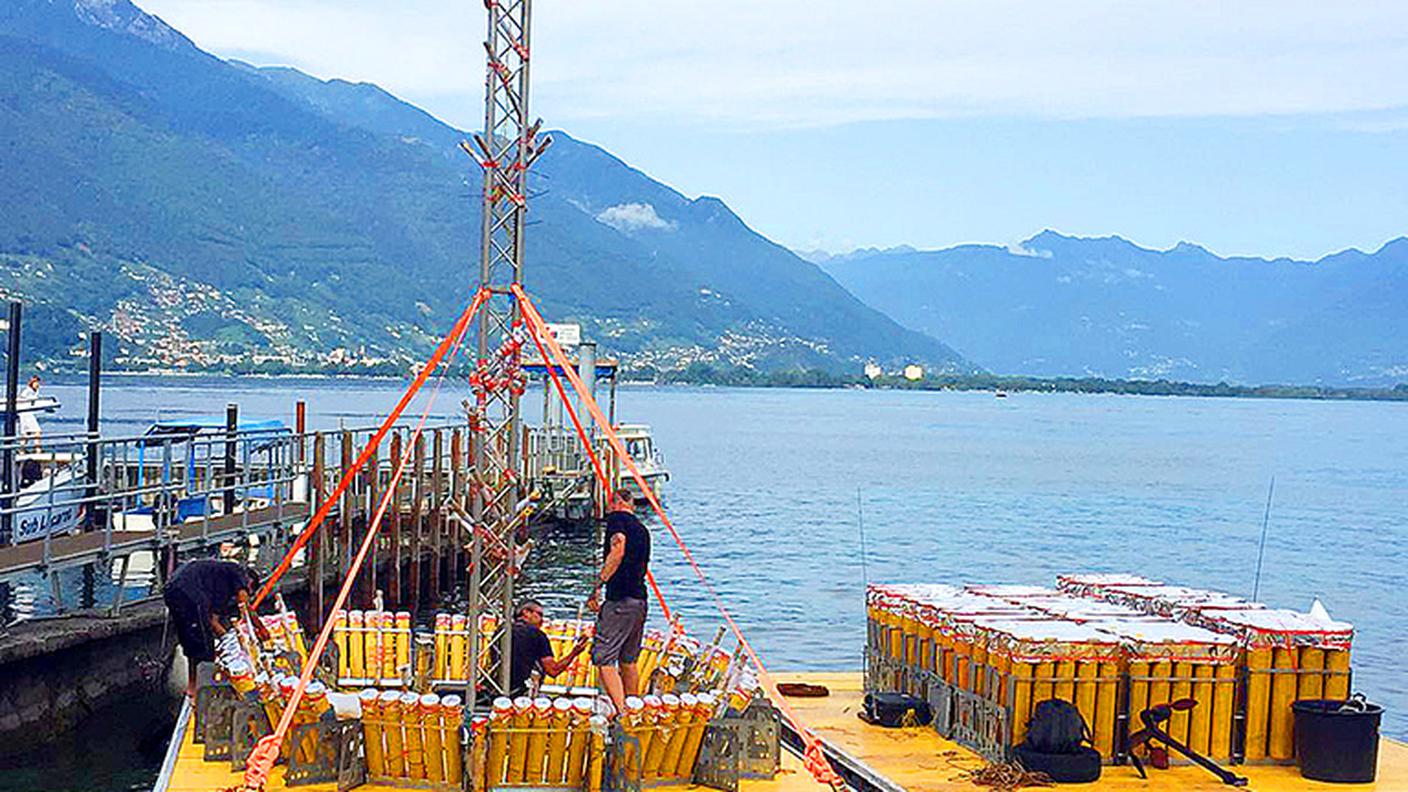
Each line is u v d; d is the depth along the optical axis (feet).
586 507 161.89
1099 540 191.93
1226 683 43.27
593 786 38.19
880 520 207.62
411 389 42.24
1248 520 225.76
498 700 38.09
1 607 91.97
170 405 450.30
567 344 167.84
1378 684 92.48
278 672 46.03
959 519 214.48
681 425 545.85
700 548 164.25
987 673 43.70
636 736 37.68
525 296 42.24
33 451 92.68
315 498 91.71
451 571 110.32
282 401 531.50
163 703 70.23
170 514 83.51
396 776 38.42
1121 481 304.91
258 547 99.76
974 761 43.42
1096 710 42.78
